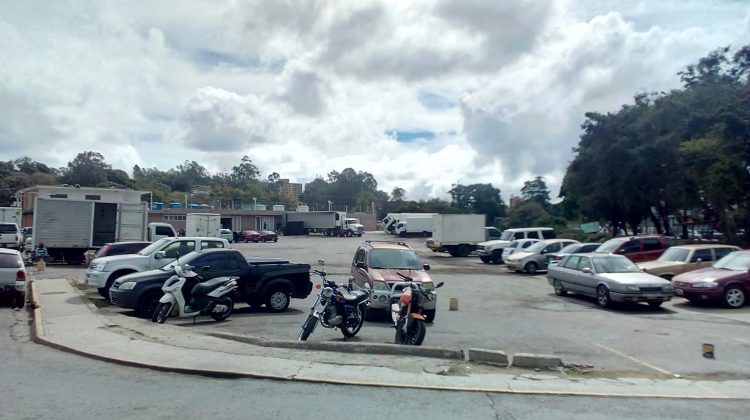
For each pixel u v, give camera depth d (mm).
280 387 7277
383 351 9227
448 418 6176
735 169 27672
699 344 11180
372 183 149375
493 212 88375
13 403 6406
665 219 39188
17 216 43531
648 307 16734
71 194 42125
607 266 17516
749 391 7820
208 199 107812
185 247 17031
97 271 16000
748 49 33188
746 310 16078
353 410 6367
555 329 12836
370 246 15492
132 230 29750
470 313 15367
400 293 13000
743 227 29656
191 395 6859
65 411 6137
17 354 9195
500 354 8836
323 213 78500
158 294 13547
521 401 6961
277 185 154375
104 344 9641
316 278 23250
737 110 29344
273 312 14852
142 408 6289
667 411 6750
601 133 37219
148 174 136000
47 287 18266
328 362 8500
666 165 34000
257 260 15805
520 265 28312
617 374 8664
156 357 8680
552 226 63406
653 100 36469
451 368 8344
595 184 38312
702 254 20203
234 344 9695
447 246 42625
